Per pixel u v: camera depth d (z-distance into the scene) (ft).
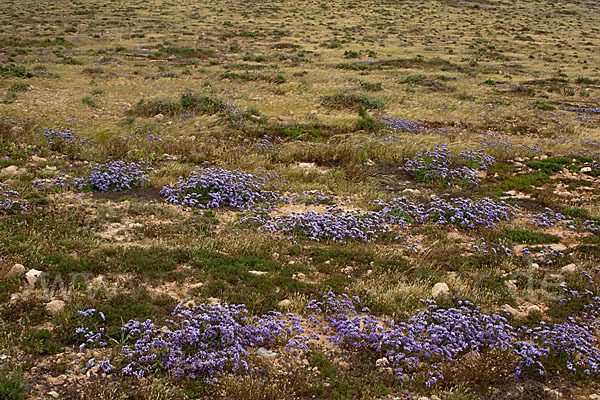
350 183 34.42
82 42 115.24
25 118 42.60
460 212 29.35
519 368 16.60
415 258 24.44
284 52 117.19
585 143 47.62
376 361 16.53
